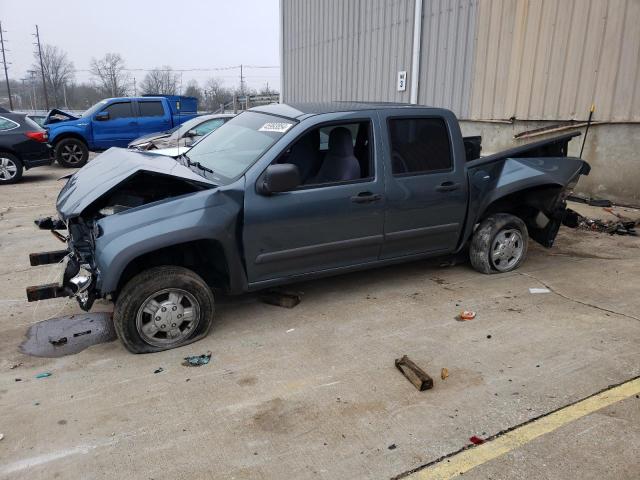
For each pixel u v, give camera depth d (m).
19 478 2.58
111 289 3.54
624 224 7.27
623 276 5.37
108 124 15.36
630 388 3.30
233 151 4.46
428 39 11.66
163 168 4.11
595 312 4.46
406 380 3.44
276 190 3.87
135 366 3.63
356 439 2.86
